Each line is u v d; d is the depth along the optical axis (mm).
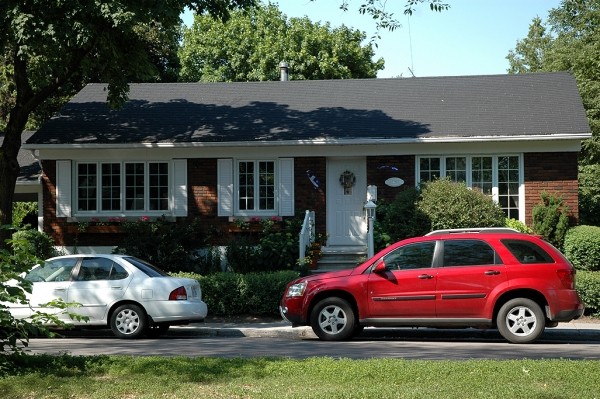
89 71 20859
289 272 18094
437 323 13188
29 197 27047
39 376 8617
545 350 12062
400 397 7395
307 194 22188
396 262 13539
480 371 8742
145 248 21062
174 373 8797
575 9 16109
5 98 31500
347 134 21750
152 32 35562
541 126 21219
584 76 29859
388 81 25688
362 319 13430
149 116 23828
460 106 23125
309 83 26031
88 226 22312
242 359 9766
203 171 22422
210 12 19328
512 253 13148
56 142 22094
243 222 22031
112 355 10359
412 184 21734
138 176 22641
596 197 26938
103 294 14445
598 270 19062
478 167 21625
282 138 21750
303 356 11234
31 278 14633
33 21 16594
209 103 24781
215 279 17609
